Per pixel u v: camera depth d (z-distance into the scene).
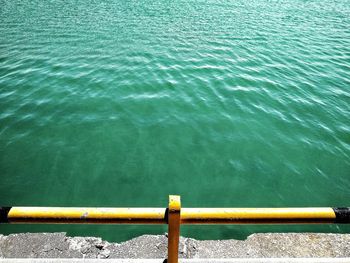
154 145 5.94
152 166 5.40
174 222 1.58
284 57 11.18
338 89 8.73
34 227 4.17
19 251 3.04
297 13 19.52
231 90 8.30
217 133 6.39
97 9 18.08
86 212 1.55
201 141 6.12
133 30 13.81
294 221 1.59
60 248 3.07
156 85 8.43
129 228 4.16
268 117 7.08
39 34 12.74
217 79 8.96
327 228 4.30
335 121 7.07
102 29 13.84
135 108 7.21
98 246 3.10
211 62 10.31
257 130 6.56
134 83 8.51
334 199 4.91
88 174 5.18
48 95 7.69
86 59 10.20
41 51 10.80
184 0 22.31
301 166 5.58
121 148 5.82
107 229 4.14
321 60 11.07
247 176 5.29
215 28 14.70
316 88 8.73
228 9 19.58
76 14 16.59
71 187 4.91
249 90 8.38
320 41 13.39
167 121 6.73
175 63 10.08
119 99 7.59
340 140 6.38
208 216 1.58
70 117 6.75
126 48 11.39
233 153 5.82
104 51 11.00
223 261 2.50
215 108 7.35
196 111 7.18
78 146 5.84
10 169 5.22
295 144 6.17
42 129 6.30
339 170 5.54
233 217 1.58
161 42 12.23
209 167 5.44
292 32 14.71
